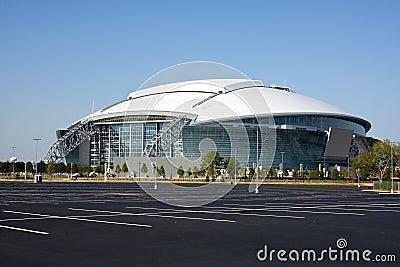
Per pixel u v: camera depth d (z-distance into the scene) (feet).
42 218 74.49
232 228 63.82
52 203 107.04
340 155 403.54
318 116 425.28
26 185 223.51
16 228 61.87
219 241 51.96
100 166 391.04
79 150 417.28
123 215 80.69
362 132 508.94
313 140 390.83
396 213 89.51
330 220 75.61
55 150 415.03
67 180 316.60
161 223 69.05
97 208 94.43
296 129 390.83
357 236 56.80
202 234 57.57
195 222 70.90
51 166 372.38
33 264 38.63
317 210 95.09
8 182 276.62
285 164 374.43
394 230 62.90
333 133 392.88
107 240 52.03
